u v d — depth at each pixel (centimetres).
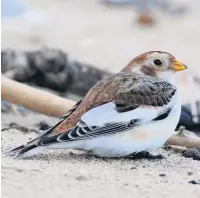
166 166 980
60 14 2448
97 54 1986
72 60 1489
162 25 2417
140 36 2266
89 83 1493
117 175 903
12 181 834
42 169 885
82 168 912
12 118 1293
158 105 970
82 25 2330
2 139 1089
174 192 858
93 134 938
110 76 999
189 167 988
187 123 1284
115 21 2423
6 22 2238
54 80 1473
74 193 820
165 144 1129
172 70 1038
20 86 1195
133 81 983
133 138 957
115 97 961
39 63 1460
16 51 1484
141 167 959
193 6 2661
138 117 955
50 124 1267
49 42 2058
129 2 2630
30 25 2244
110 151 962
